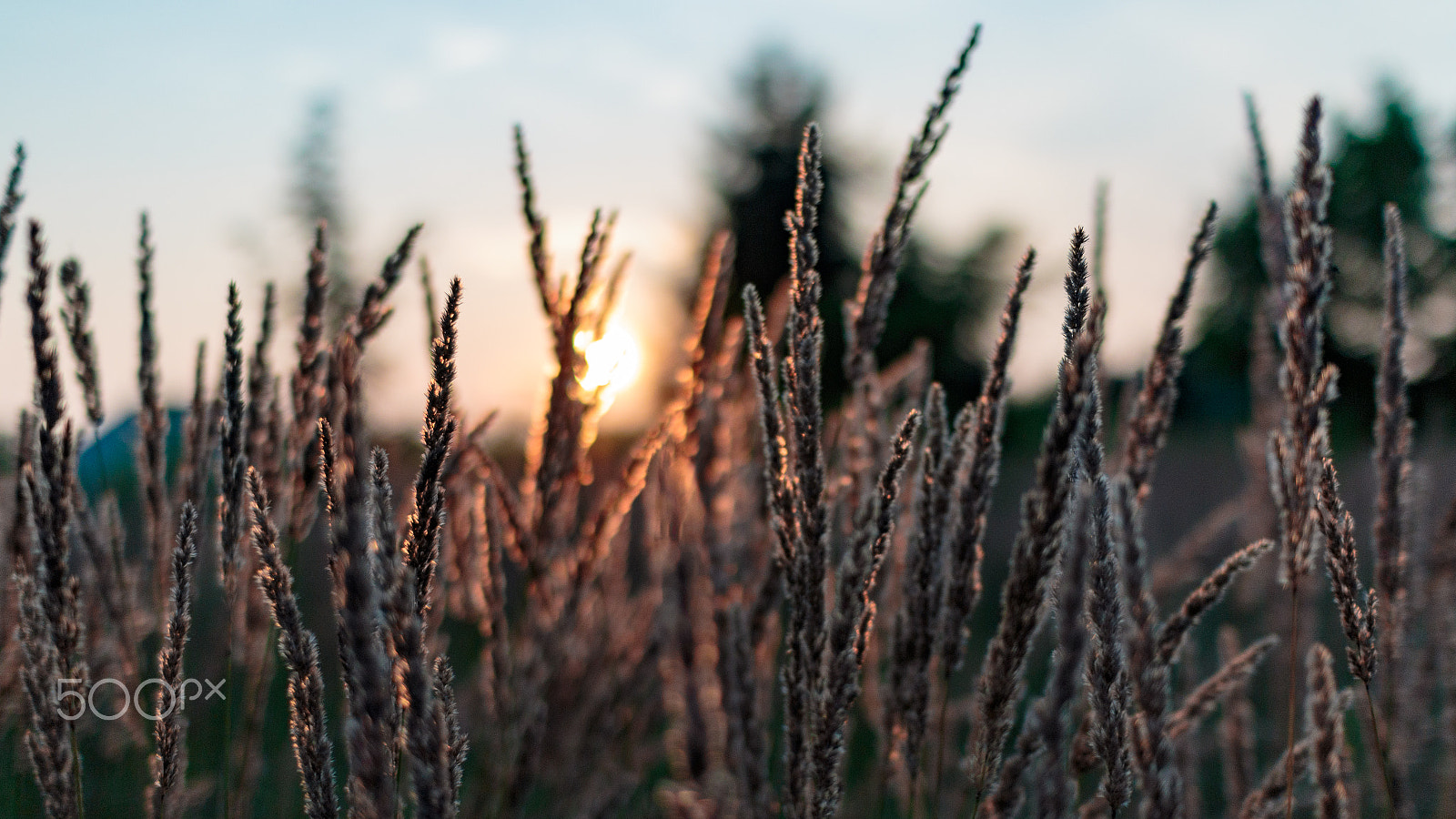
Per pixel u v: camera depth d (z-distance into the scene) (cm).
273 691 99
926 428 68
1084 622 64
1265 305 96
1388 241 71
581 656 83
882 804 72
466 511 82
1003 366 65
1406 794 80
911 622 68
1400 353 72
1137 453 71
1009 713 64
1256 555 65
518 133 75
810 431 62
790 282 63
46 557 65
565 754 83
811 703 63
